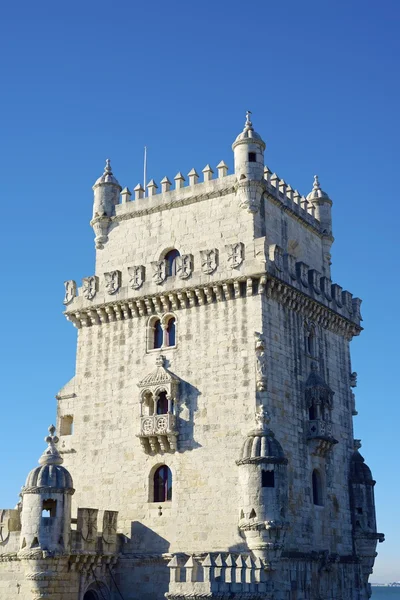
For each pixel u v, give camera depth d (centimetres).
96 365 5831
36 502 4919
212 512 5028
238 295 5312
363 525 5884
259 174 5544
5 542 5106
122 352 5738
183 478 5200
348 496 5934
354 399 6300
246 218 5491
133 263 5941
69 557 4953
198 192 5762
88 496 5575
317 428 5456
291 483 5159
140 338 5684
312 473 5491
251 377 5119
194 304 5484
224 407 5169
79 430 5756
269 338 5225
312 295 5791
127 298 5734
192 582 4384
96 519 5216
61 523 4928
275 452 4875
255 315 5216
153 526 5241
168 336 5619
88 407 5769
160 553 5150
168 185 5981
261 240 5300
